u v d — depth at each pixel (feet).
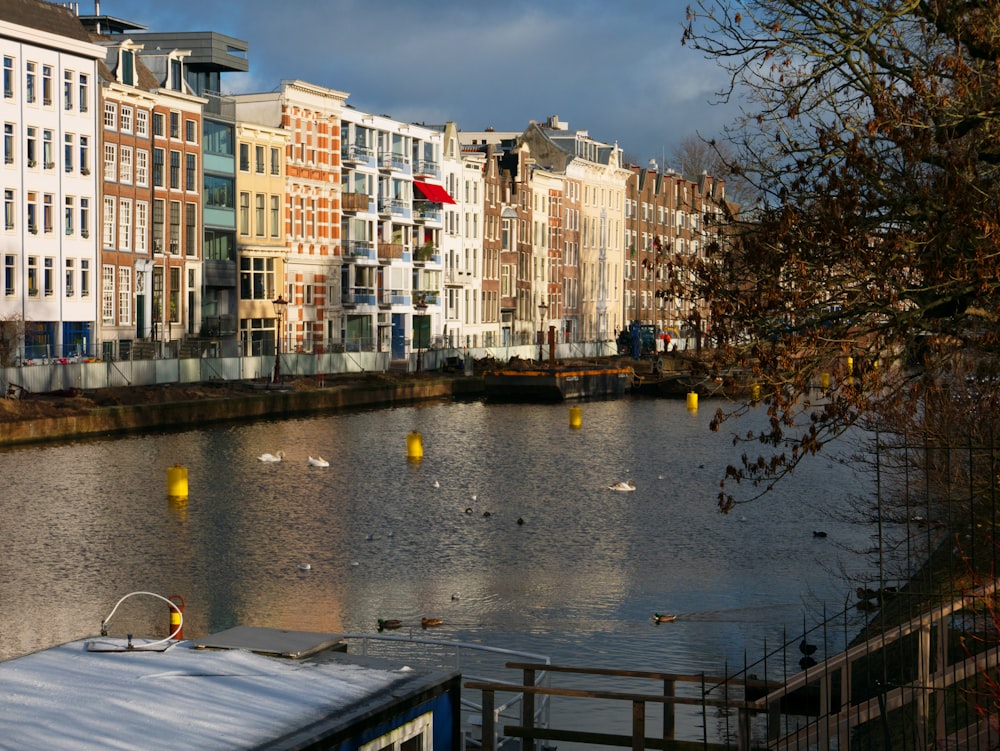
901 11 56.44
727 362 58.29
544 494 173.37
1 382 209.67
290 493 168.76
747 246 59.26
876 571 115.03
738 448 226.79
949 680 51.06
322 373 287.69
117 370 237.04
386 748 42.88
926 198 55.77
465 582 119.75
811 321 57.21
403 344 381.81
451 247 412.98
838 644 94.84
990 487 70.33
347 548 134.92
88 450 198.70
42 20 252.62
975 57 56.54
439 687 45.34
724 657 93.15
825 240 56.29
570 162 495.41
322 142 343.46
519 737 61.00
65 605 108.17
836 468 191.11
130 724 39.83
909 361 62.39
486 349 388.98
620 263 543.39
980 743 48.60
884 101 54.75
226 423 244.83
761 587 116.06
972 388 73.46
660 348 459.73
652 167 589.32
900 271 56.95
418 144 393.09
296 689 43.60
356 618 106.01
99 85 264.31
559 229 489.67
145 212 278.87
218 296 306.14
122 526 142.10
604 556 131.85
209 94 303.68
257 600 111.65
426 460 205.67
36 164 249.55
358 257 357.82
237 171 310.04
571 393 341.21
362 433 240.12
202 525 144.46
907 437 75.46
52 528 139.44
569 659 93.45
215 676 44.75
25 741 38.24
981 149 55.77
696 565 126.72
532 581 120.26
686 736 74.69
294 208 333.62
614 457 214.28
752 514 155.84
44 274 251.80
